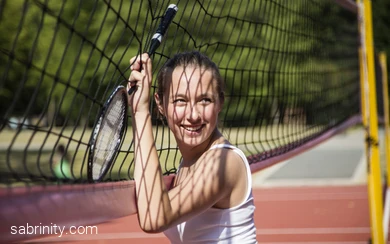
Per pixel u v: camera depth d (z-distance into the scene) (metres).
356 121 8.88
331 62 8.34
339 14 8.94
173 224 2.50
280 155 4.82
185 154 2.77
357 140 28.36
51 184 2.09
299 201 13.68
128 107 2.73
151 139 2.56
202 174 2.55
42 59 8.25
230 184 2.59
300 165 19.91
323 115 7.60
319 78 7.63
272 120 5.94
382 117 13.10
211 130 2.65
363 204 13.10
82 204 2.15
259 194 14.79
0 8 2.20
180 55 2.72
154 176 2.49
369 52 7.29
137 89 2.62
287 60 6.52
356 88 9.46
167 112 2.69
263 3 6.03
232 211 2.63
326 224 11.13
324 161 20.70
